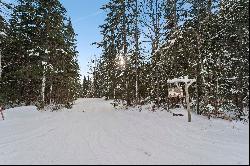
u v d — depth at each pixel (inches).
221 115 741.3
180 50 898.1
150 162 341.7
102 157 373.1
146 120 738.8
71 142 480.4
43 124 737.6
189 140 465.7
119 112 1026.1
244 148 394.3
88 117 883.4
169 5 995.3
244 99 695.7
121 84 1342.3
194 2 909.8
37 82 1350.9
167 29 1013.8
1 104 1203.9
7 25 1099.3
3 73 1343.5
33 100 1366.9
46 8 1299.2
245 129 549.6
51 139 516.7
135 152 393.7
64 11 1350.9
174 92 765.3
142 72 1253.7
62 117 904.3
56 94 1387.8
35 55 1286.9
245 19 683.4
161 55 994.1
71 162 354.9
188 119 682.2
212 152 379.9
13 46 1301.7
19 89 1334.9
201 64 810.8
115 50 1428.4
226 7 769.6
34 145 470.6
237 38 733.9
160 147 420.2
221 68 791.7
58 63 1374.3
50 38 1309.1
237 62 719.7
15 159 383.2
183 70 878.4
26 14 1293.1
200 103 835.4
